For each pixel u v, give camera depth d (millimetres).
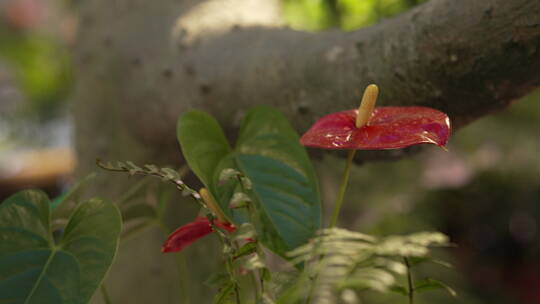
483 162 3287
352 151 1212
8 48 5668
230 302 1187
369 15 2225
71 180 1925
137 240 1674
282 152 1266
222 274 1184
